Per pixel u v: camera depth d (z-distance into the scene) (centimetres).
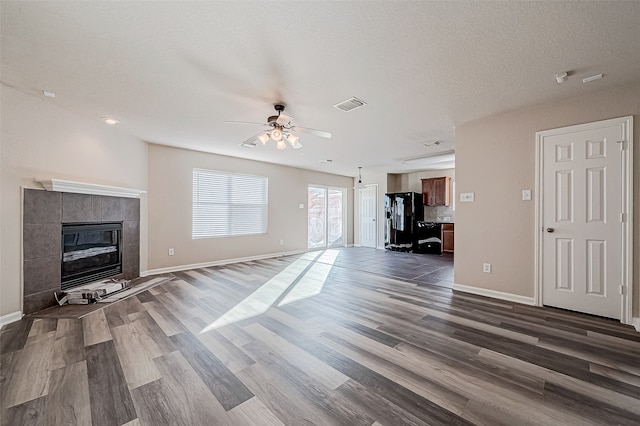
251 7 160
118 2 156
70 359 197
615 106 267
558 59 216
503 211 338
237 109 317
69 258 338
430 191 771
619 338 231
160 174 479
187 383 170
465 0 155
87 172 352
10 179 271
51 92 276
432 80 250
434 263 586
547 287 308
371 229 858
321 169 748
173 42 194
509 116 332
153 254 471
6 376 177
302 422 139
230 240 580
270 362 194
